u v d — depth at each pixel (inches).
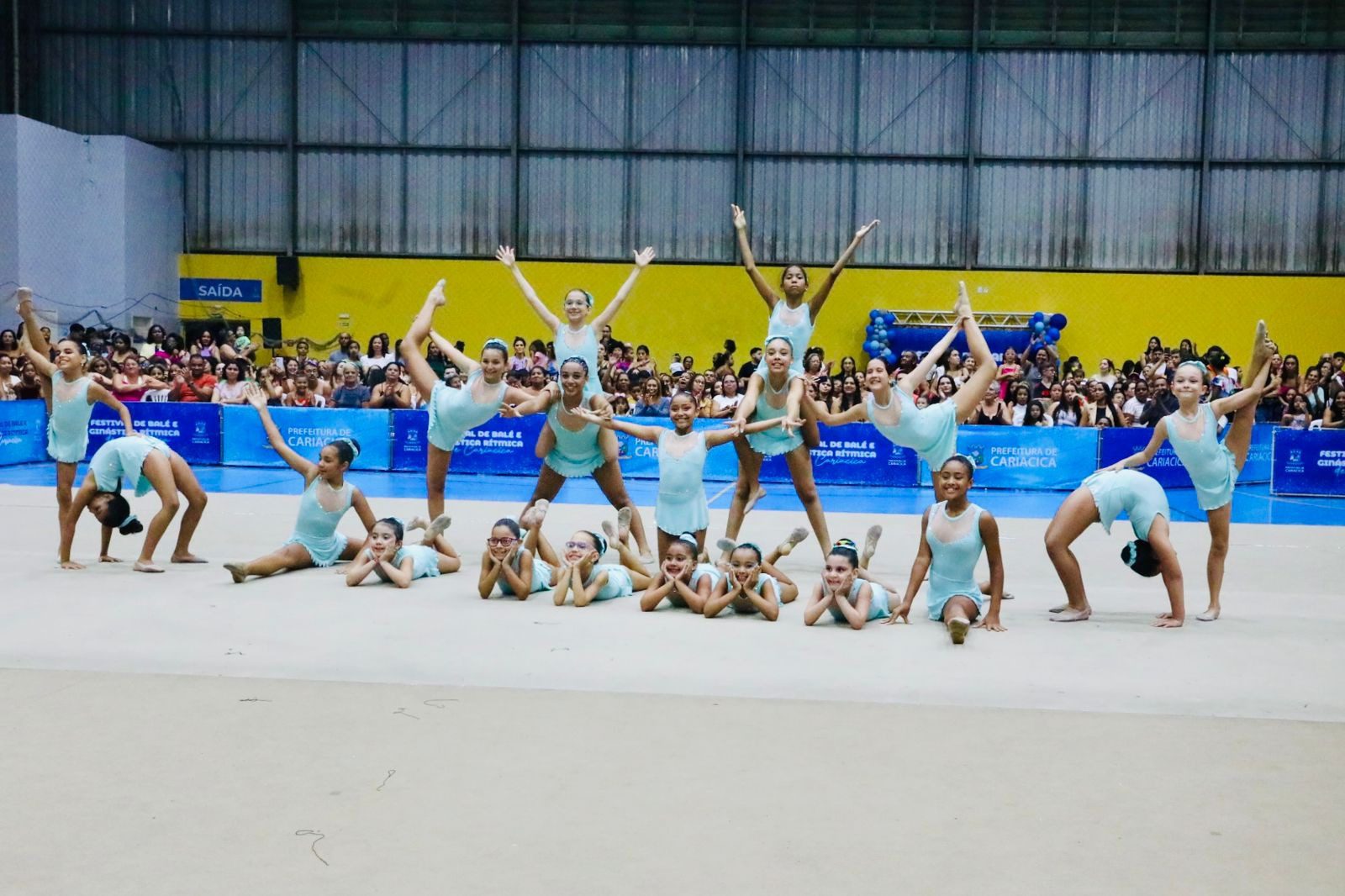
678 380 652.7
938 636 246.7
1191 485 610.2
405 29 884.6
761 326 880.9
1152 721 184.9
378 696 194.1
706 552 326.6
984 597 294.4
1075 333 863.7
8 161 780.0
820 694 198.4
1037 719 185.0
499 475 629.3
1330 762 165.8
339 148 894.4
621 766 160.6
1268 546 395.9
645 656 223.6
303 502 319.9
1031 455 593.6
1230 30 845.2
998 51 861.8
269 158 896.9
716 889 122.9
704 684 203.8
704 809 145.3
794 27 872.3
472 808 144.7
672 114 883.4
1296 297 845.2
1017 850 134.0
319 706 187.6
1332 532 432.5
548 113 888.3
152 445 317.1
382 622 252.4
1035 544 396.2
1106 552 379.9
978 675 212.1
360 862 128.7
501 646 231.1
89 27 887.1
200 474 605.0
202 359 700.0
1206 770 161.8
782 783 154.4
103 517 309.3
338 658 218.5
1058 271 862.5
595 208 892.6
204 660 216.2
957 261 875.4
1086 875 127.6
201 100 893.2
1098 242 866.8
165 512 313.4
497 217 894.4
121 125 894.4
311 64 889.5
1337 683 208.5
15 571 311.9
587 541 279.3
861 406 337.1
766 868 128.1
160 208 881.5
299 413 639.1
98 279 837.2
